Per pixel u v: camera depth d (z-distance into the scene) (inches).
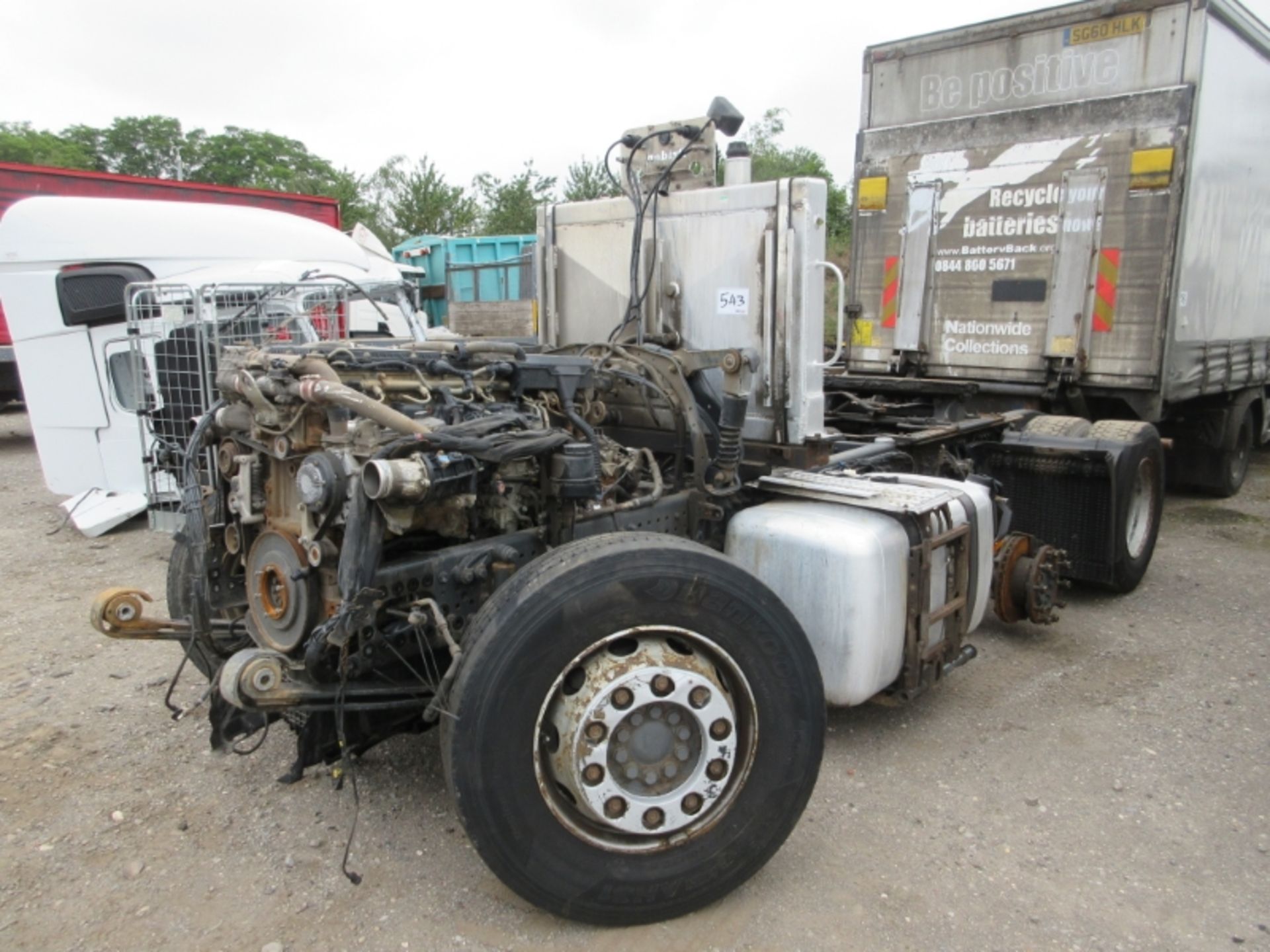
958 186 275.0
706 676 99.7
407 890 105.6
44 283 273.4
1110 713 153.6
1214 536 273.9
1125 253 246.5
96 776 130.7
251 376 111.0
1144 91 239.8
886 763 136.1
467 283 644.1
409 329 288.4
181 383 216.5
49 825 118.6
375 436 101.7
